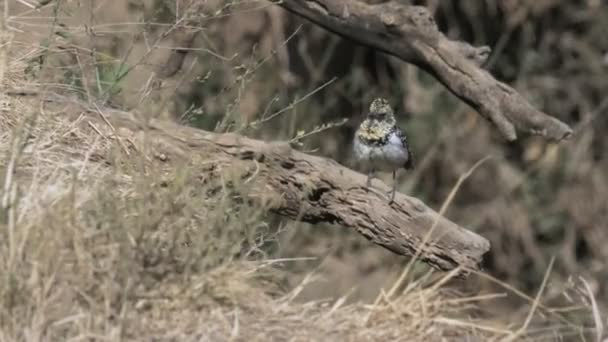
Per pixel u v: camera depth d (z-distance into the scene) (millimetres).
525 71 23688
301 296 8656
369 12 12133
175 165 8945
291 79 20609
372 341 7793
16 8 10922
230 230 8055
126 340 7211
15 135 8633
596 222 23312
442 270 9539
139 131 9508
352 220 9656
